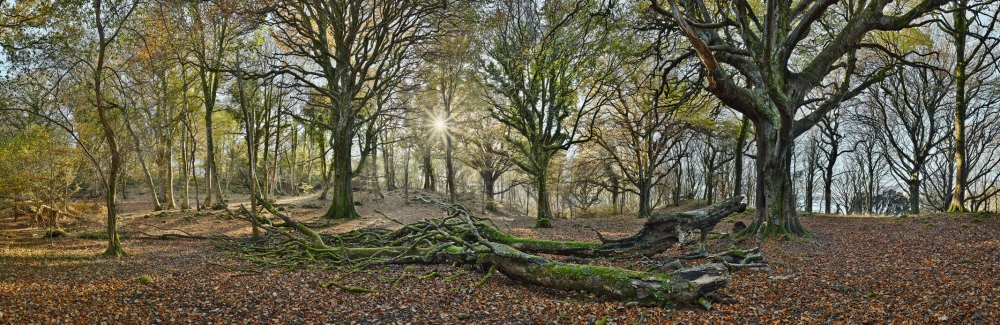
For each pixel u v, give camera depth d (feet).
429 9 74.74
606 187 116.98
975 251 36.94
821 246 45.55
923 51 77.10
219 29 84.69
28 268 36.76
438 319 26.22
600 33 55.26
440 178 185.16
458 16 73.72
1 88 45.47
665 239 39.24
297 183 163.73
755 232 51.60
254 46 76.28
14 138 53.83
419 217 96.43
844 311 24.72
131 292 29.40
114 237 45.52
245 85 97.04
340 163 87.15
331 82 86.12
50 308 24.85
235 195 147.74
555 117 88.94
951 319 21.58
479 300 29.78
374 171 131.23
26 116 49.55
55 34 44.75
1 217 74.08
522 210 165.58
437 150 126.31
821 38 61.67
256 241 56.54
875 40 69.51
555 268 31.19
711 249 46.85
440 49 81.20
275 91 113.70
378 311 27.61
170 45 62.03
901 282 29.43
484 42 86.84
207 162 102.37
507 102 97.40
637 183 107.24
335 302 29.17
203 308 27.07
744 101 46.96
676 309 26.40
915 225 55.36
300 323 25.17
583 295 29.66
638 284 27.61
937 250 39.17
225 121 116.78
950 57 82.99
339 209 86.74
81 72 49.90
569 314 26.43
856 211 143.54
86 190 120.98
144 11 50.26
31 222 69.26
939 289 26.73
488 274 35.12
